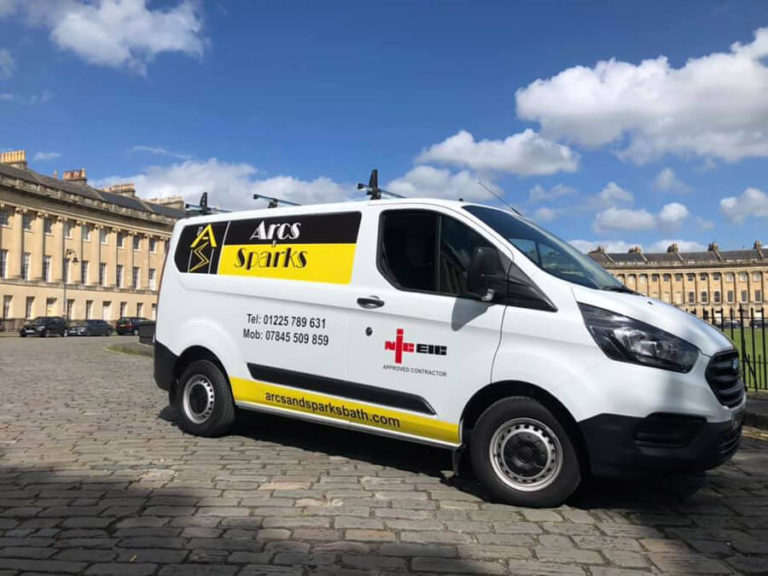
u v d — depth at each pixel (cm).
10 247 6069
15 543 376
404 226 535
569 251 543
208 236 675
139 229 7750
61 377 1308
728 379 448
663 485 516
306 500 461
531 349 453
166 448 621
